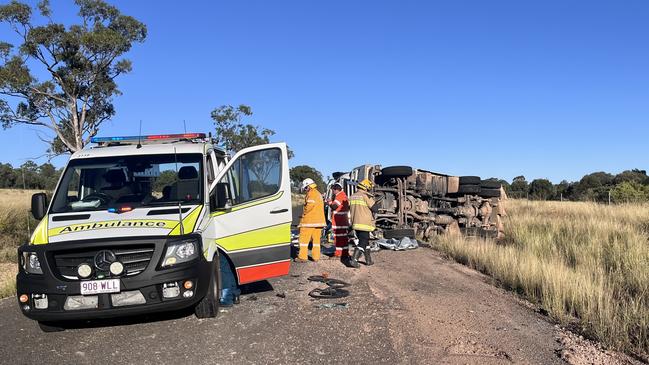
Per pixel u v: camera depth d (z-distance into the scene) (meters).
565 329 6.52
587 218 18.84
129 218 6.16
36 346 5.79
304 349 5.57
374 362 5.21
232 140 36.88
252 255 7.30
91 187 6.95
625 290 8.31
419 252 13.55
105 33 28.56
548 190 55.56
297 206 33.94
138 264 5.74
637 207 21.33
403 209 15.56
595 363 5.29
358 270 10.66
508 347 5.74
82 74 29.00
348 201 12.41
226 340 5.87
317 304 7.56
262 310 7.20
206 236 6.36
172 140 7.98
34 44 27.72
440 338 6.02
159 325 6.48
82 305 5.60
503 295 8.48
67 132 30.75
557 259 10.96
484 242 12.92
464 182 16.97
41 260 5.64
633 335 6.10
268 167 7.53
